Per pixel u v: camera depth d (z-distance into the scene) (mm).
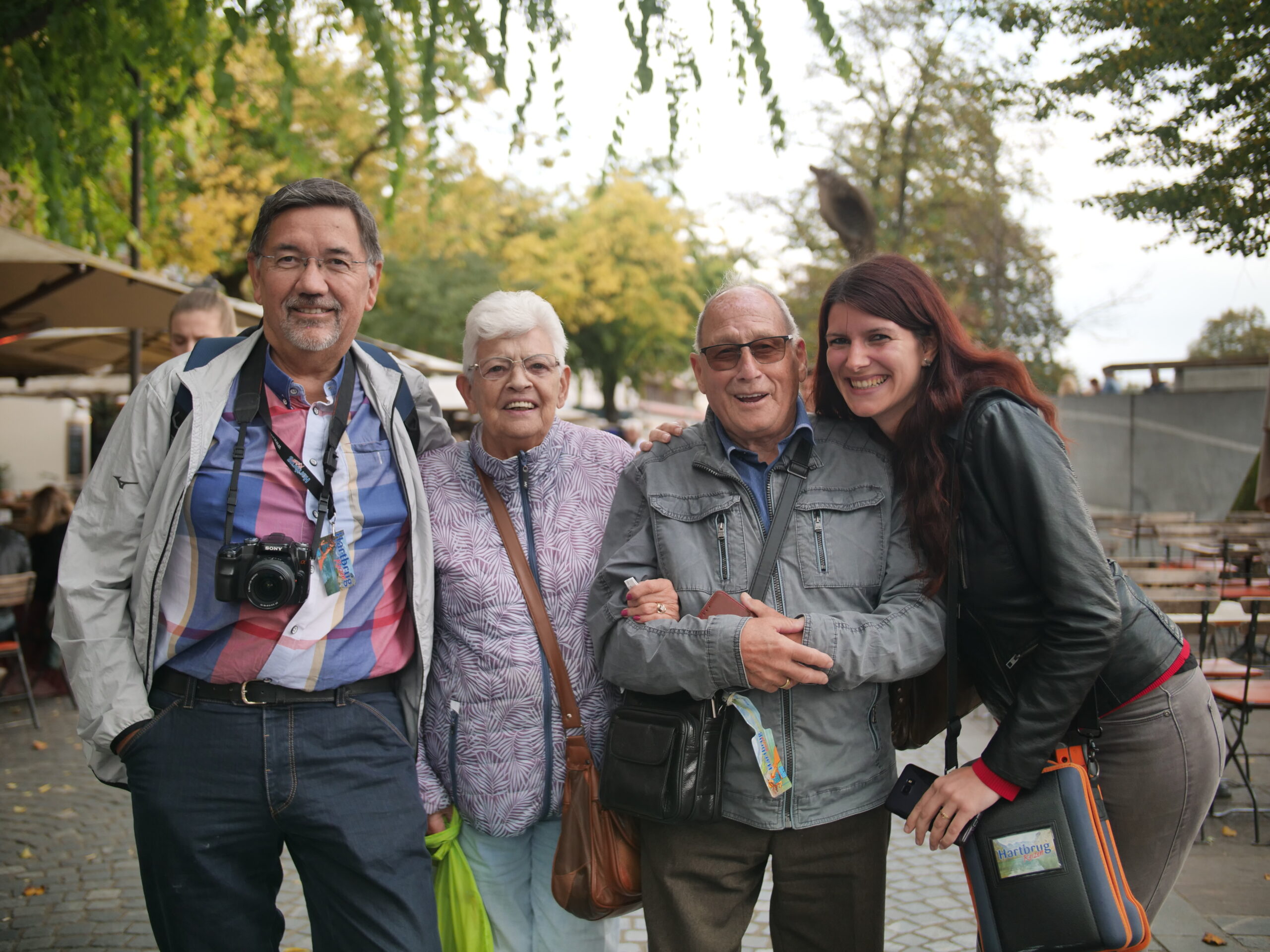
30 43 6152
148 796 2033
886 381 2104
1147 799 2025
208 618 2051
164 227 11664
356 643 2123
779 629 1977
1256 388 15195
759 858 2178
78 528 2104
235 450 2084
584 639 2340
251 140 12016
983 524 1978
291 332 2057
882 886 2160
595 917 2217
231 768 2025
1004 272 15836
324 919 2150
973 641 2105
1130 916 1846
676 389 35938
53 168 6199
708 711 2086
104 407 14453
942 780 1988
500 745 2281
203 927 2059
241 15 4777
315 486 2111
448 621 2334
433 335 22281
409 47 5773
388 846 2098
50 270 5535
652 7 4504
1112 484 16328
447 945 2314
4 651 6242
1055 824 1890
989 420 1968
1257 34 7246
